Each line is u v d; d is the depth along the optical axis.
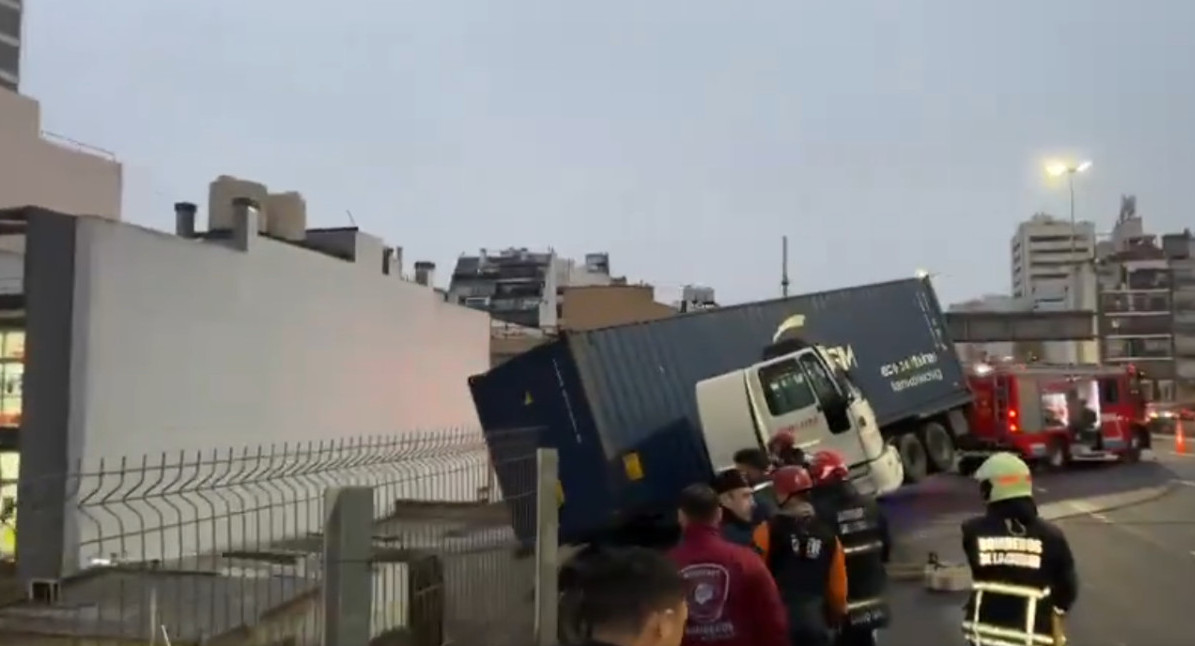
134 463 13.10
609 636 2.55
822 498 6.16
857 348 19.64
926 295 21.30
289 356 17.91
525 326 47.78
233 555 5.73
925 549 15.69
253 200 20.14
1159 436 50.22
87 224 12.50
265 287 17.12
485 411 16.14
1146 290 87.38
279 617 5.66
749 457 7.57
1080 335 58.44
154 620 5.16
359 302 21.05
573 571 2.71
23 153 28.28
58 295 12.32
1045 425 28.52
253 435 16.50
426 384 24.67
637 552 2.67
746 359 17.56
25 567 5.80
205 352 15.16
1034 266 153.75
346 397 20.23
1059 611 4.99
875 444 16.02
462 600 7.35
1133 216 148.38
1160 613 11.35
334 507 3.96
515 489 8.51
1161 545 16.09
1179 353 86.12
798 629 5.35
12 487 11.87
